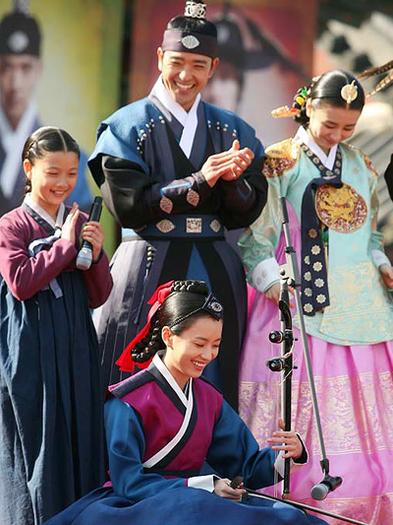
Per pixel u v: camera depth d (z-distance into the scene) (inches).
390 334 601.9
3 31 1024.9
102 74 1040.2
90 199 1009.5
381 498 571.5
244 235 613.0
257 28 1062.4
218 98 1060.5
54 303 526.9
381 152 1043.9
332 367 591.5
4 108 1023.0
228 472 490.6
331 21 1066.7
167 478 472.1
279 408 534.6
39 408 513.3
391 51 1082.7
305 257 601.3
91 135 1037.2
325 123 601.9
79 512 454.6
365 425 584.1
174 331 470.0
